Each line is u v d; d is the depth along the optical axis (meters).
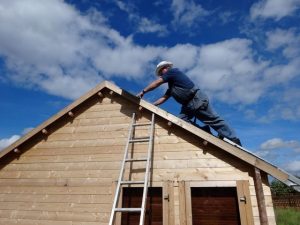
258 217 4.95
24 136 6.84
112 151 6.28
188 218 5.20
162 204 5.46
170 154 5.82
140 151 6.05
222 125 5.76
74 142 6.66
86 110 6.98
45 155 6.71
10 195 6.46
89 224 5.64
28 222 6.04
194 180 5.48
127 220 5.54
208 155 5.62
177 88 5.95
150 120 6.30
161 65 6.45
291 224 16.55
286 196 25.11
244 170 5.34
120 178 5.16
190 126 5.65
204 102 5.83
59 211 5.95
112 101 6.87
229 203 5.25
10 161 6.89
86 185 6.06
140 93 6.17
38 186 6.38
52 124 7.01
